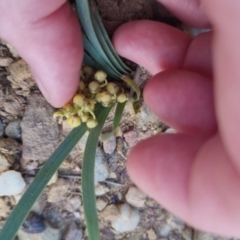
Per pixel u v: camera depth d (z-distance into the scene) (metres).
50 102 0.07
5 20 0.06
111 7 0.07
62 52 0.06
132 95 0.08
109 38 0.07
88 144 0.07
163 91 0.06
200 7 0.07
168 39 0.07
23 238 0.09
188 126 0.06
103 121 0.07
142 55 0.07
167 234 0.10
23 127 0.08
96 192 0.09
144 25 0.07
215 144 0.05
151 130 0.09
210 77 0.07
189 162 0.05
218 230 0.05
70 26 0.06
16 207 0.07
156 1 0.07
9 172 0.08
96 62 0.07
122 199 0.09
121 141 0.09
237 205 0.05
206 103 0.06
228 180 0.05
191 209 0.05
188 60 0.07
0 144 0.08
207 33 0.07
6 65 0.08
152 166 0.06
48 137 0.08
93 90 0.07
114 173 0.09
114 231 0.10
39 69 0.06
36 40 0.06
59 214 0.09
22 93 0.08
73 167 0.09
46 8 0.06
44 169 0.07
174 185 0.05
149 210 0.10
